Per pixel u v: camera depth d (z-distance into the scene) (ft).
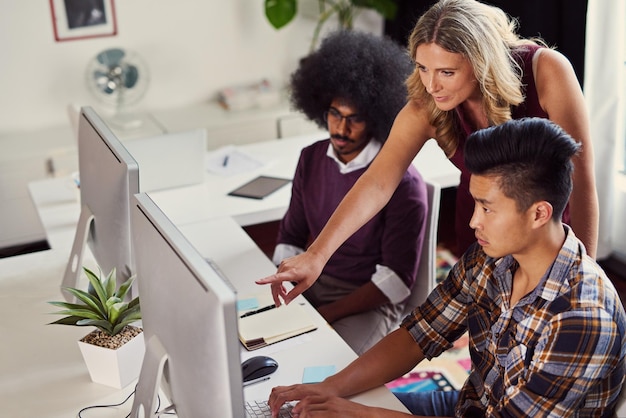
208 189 9.68
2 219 13.08
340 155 8.11
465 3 5.66
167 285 4.49
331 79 7.77
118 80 13.71
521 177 4.40
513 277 4.97
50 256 7.96
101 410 5.59
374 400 5.53
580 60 10.97
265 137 14.37
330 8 15.44
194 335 4.16
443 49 5.56
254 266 7.60
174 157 9.51
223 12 14.73
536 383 4.58
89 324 5.81
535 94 6.03
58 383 5.92
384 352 5.70
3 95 13.79
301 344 6.20
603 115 11.05
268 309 6.63
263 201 9.30
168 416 5.48
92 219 6.81
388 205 7.66
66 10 13.71
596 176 11.34
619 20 10.68
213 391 4.15
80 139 7.03
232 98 14.52
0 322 6.76
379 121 7.84
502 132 4.43
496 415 4.80
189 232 8.34
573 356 4.47
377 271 7.77
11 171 12.91
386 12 14.55
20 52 13.67
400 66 7.83
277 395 5.41
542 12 11.48
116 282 6.36
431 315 5.65
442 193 14.25
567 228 4.74
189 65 14.85
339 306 7.76
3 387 5.89
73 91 14.25
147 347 4.96
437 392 6.22
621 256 11.94
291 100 8.93
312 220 8.38
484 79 5.61
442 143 6.57
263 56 15.29
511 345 4.87
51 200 9.48
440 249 12.63
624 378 4.72
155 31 14.43
